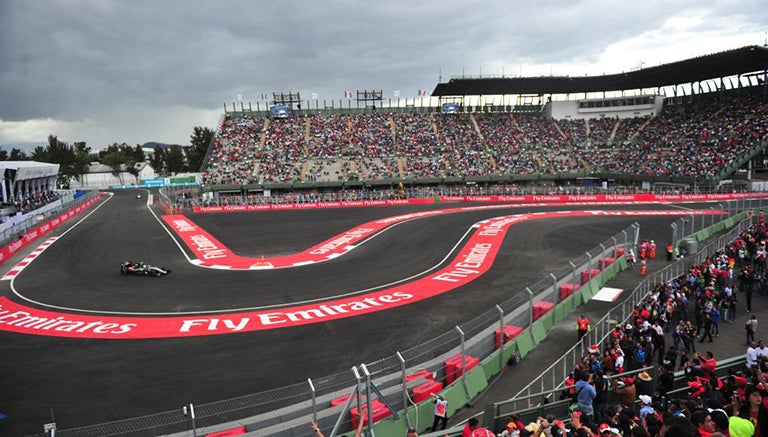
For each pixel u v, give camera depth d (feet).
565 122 277.64
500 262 98.63
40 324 67.82
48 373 52.11
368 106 300.81
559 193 210.38
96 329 65.31
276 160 240.94
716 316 57.67
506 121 280.10
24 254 116.57
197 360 54.80
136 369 52.75
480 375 47.75
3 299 80.48
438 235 128.77
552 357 54.70
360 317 68.13
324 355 55.47
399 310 70.79
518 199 204.33
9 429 41.09
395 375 45.32
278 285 85.35
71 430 39.09
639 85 268.62
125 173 435.94
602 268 83.82
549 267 93.71
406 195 210.59
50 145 386.52
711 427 22.03
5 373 52.39
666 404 35.55
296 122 275.80
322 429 37.29
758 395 25.95
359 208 188.85
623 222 143.23
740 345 56.29
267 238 131.54
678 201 187.32
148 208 204.13
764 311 67.10
